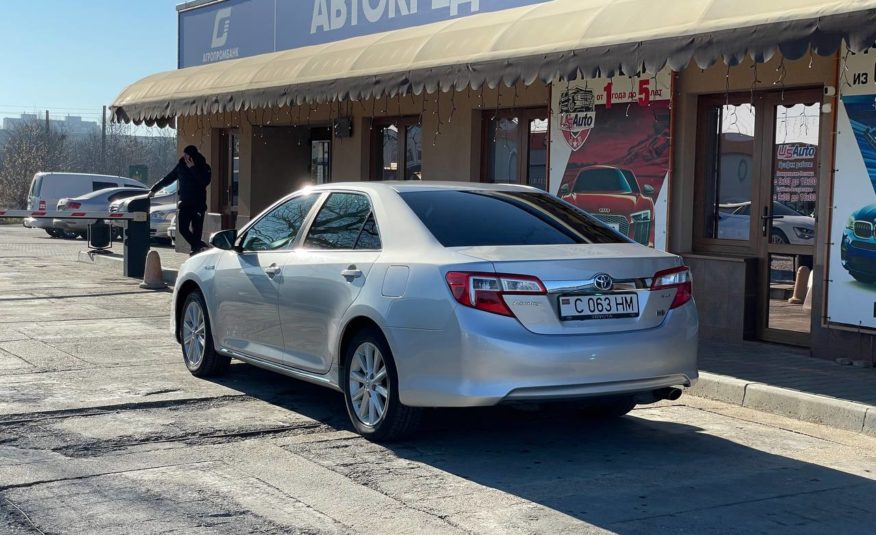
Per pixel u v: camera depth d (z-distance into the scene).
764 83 9.68
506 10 11.53
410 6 14.56
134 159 73.94
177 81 17.06
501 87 12.94
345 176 16.14
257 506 5.05
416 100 14.55
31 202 32.53
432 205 6.50
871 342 8.72
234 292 7.76
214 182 19.97
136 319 11.74
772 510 5.12
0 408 7.11
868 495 5.43
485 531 4.72
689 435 6.75
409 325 5.88
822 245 9.09
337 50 13.42
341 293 6.48
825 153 9.05
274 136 18.66
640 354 5.86
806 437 6.76
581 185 11.52
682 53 8.41
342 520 4.86
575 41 9.45
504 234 6.29
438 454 6.13
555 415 7.27
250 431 6.62
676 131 10.55
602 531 4.75
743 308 9.98
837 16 7.26
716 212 10.55
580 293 5.78
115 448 6.13
